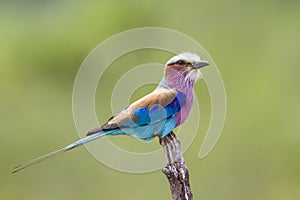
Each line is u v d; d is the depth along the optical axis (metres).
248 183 16.98
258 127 18.12
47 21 22.05
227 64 20.12
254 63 20.28
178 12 21.19
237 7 21.36
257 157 17.61
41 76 20.45
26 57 20.75
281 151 17.66
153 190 16.00
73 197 16.84
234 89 19.38
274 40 20.84
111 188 16.38
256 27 21.12
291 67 19.95
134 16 21.09
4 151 18.14
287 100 18.78
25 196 17.27
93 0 22.11
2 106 19.47
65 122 18.83
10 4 22.62
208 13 21.23
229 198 16.59
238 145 17.64
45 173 17.45
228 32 20.97
